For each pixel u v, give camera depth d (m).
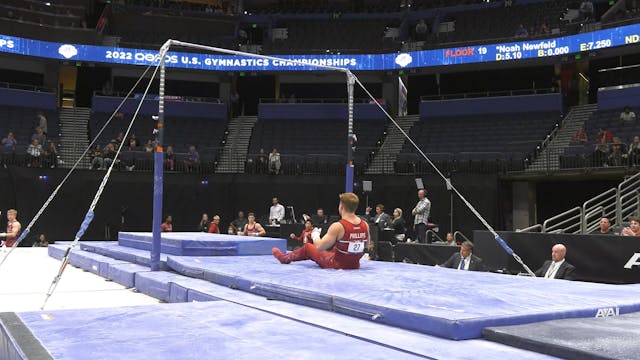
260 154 24.45
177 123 28.23
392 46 30.33
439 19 32.19
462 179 21.75
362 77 32.44
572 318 3.96
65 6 30.47
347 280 5.50
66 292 7.72
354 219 6.99
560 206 24.56
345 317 4.25
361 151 26.39
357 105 29.12
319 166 23.89
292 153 26.83
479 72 31.42
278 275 5.98
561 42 25.11
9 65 29.55
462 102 27.83
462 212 21.62
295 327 3.78
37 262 12.48
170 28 32.72
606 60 28.77
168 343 3.20
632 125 22.36
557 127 24.92
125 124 27.22
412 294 4.58
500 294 4.69
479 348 3.28
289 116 29.28
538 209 24.95
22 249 17.09
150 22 32.34
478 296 4.53
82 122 27.86
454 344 3.39
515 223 23.28
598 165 19.44
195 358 2.90
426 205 15.02
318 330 3.73
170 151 23.45
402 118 29.64
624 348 2.95
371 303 4.14
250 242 9.16
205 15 32.53
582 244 8.97
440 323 3.57
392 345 3.32
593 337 3.23
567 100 28.55
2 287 8.15
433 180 22.12
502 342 3.39
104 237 22.03
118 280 8.66
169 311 4.22
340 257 6.87
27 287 8.20
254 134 28.14
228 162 26.41
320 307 4.62
